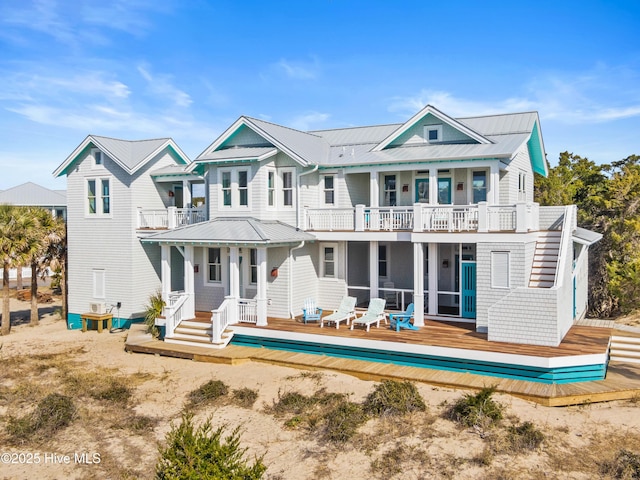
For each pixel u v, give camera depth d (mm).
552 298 16344
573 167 40375
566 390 14477
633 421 13133
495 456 11648
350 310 20594
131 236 25594
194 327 21344
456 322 20406
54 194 53844
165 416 14648
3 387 17250
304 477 11289
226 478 8742
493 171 20094
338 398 14836
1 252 25594
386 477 11109
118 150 26031
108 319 25922
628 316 26812
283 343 19438
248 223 21406
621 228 31047
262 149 22703
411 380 15852
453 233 19109
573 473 10930
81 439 13430
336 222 22391
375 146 24047
